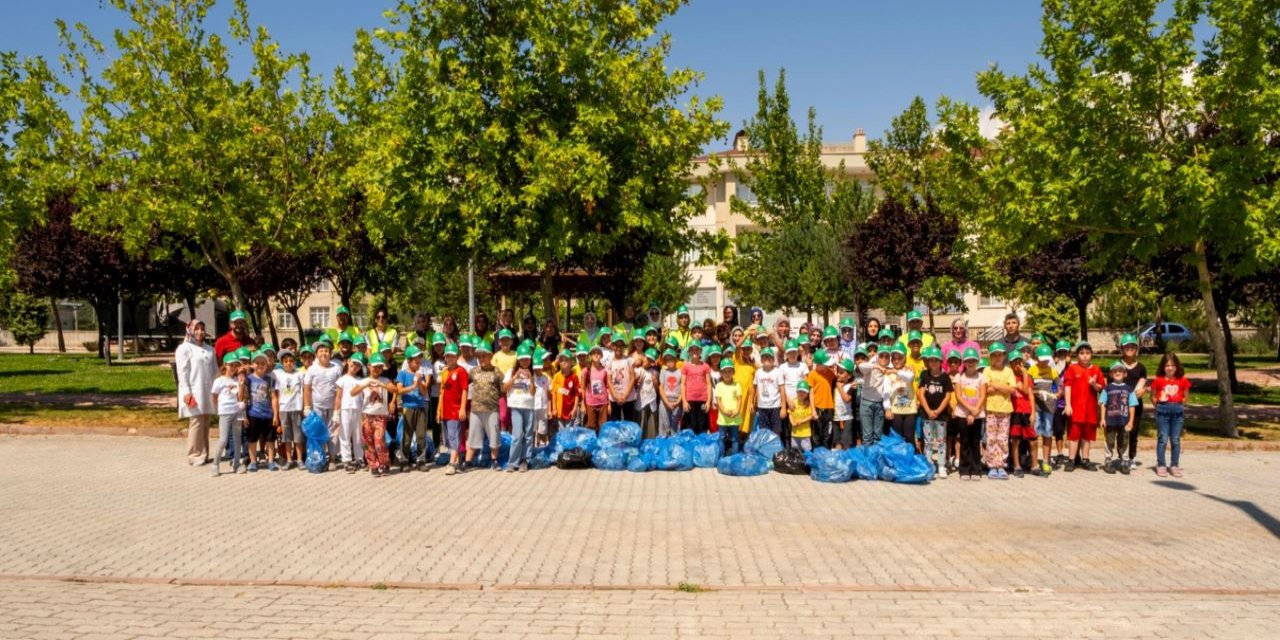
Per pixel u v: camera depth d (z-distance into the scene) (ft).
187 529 28.02
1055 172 47.70
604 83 48.08
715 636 18.04
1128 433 38.86
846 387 41.01
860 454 37.50
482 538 26.84
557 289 74.43
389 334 42.27
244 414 38.11
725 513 30.45
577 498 33.01
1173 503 32.42
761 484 35.86
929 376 37.86
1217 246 46.26
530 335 49.34
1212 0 44.83
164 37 53.26
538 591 21.52
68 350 159.84
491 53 47.19
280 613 19.67
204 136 53.06
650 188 48.26
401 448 40.70
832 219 110.42
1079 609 19.90
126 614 19.57
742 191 155.02
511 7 48.62
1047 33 48.52
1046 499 33.09
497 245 45.78
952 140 52.06
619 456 38.83
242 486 35.32
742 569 23.36
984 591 21.44
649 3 50.83
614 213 48.39
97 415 54.24
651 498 33.01
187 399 39.88
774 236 112.88
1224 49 44.34
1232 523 29.12
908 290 82.89
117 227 70.90
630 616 19.38
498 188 45.75
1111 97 45.01
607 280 73.26
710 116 50.60
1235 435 47.73
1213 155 43.32
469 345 39.45
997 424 37.27
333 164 59.88
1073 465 39.86
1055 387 39.42
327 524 28.73
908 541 26.50
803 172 114.11
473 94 46.11
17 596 21.01
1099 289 126.62
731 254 54.49
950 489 35.01
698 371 42.78
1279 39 45.29
